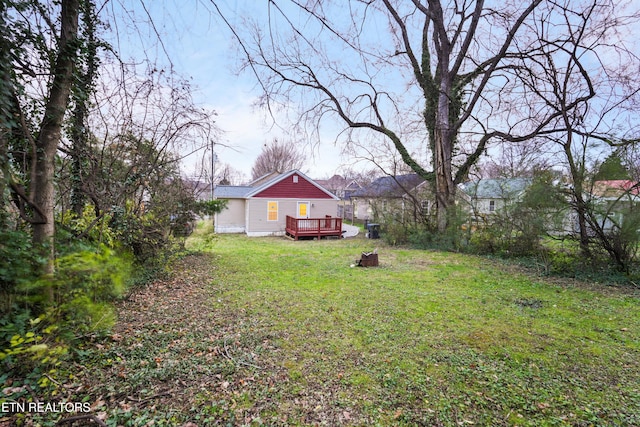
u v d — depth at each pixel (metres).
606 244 6.56
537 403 2.30
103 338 3.15
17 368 2.30
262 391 2.40
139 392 2.30
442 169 11.33
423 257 9.59
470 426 2.05
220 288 5.56
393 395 2.39
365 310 4.43
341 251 10.87
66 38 3.17
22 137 2.93
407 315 4.25
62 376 2.40
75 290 2.68
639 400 2.36
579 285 6.14
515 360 3.00
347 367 2.81
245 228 17.88
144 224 5.79
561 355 3.12
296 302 4.77
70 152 3.89
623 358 3.07
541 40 7.88
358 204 26.30
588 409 2.24
